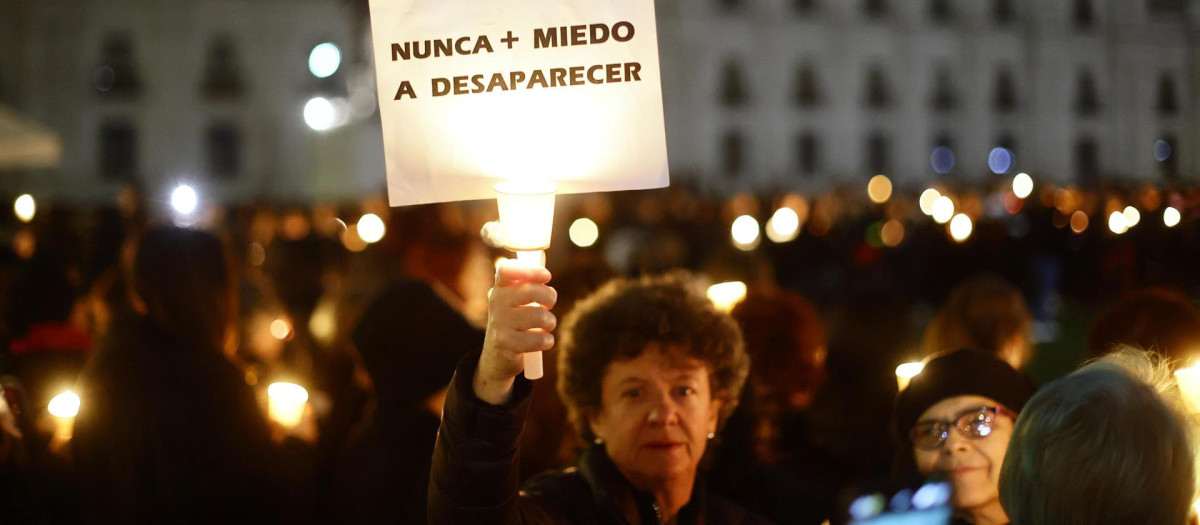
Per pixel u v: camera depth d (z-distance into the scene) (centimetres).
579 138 225
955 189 2475
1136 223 862
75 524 357
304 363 672
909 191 2700
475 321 473
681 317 265
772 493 321
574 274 496
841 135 5391
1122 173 4878
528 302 201
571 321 279
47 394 468
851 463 350
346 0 3838
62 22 4438
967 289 429
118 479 321
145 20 4544
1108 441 175
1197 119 4616
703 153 5197
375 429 354
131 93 4531
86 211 1404
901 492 168
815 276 1515
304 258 929
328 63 2200
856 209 2219
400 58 227
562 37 226
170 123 4569
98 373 330
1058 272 1548
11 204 1441
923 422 263
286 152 4641
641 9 226
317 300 924
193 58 4597
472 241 537
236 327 353
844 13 5403
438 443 212
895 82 5466
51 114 4434
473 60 226
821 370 369
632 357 261
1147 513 174
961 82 5522
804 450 348
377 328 352
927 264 1625
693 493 270
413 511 341
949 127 5512
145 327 336
